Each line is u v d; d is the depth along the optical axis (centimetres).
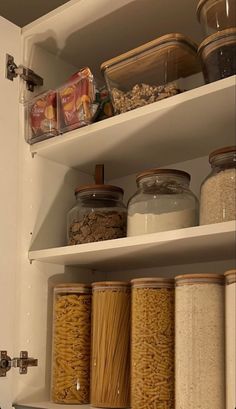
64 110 128
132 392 111
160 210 115
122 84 122
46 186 139
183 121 117
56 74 146
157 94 116
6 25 135
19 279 129
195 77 129
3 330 122
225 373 100
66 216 143
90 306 128
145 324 112
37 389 128
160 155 137
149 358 110
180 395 102
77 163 143
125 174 152
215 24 110
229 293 101
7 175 129
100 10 128
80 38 139
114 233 128
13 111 133
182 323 105
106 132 123
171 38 115
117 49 145
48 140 132
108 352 119
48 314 134
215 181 107
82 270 145
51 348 133
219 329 102
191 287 105
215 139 126
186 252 119
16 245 129
